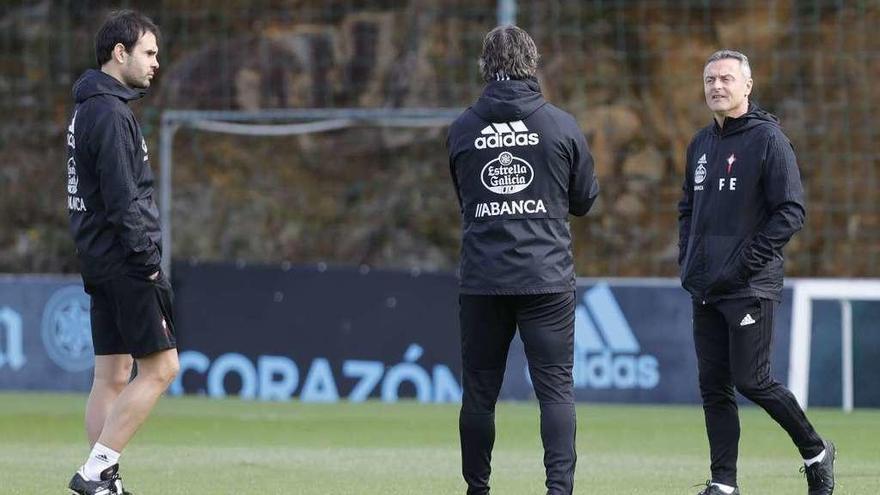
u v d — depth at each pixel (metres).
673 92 59.69
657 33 60.78
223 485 24.70
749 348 21.17
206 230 57.97
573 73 60.44
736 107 21.34
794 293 38.72
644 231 57.09
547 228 19.75
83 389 41.66
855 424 34.94
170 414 36.94
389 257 57.22
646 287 39.28
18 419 36.12
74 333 41.75
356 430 33.91
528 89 19.89
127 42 20.61
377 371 40.47
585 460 28.64
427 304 40.31
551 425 19.64
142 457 28.86
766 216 21.27
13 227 60.28
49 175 61.41
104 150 20.03
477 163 19.86
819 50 59.41
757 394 21.25
